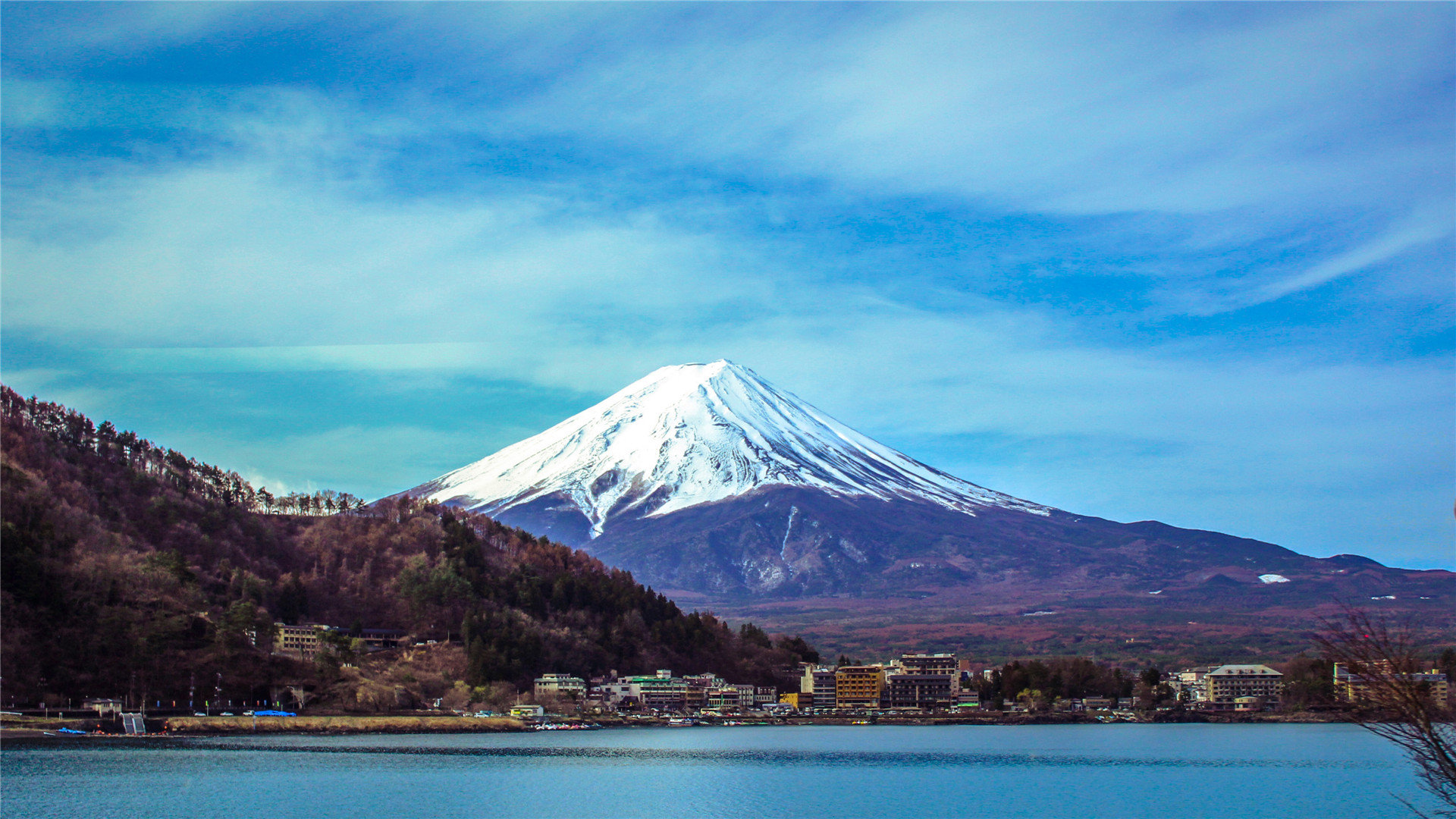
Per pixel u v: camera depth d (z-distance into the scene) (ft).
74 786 625.82
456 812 570.87
